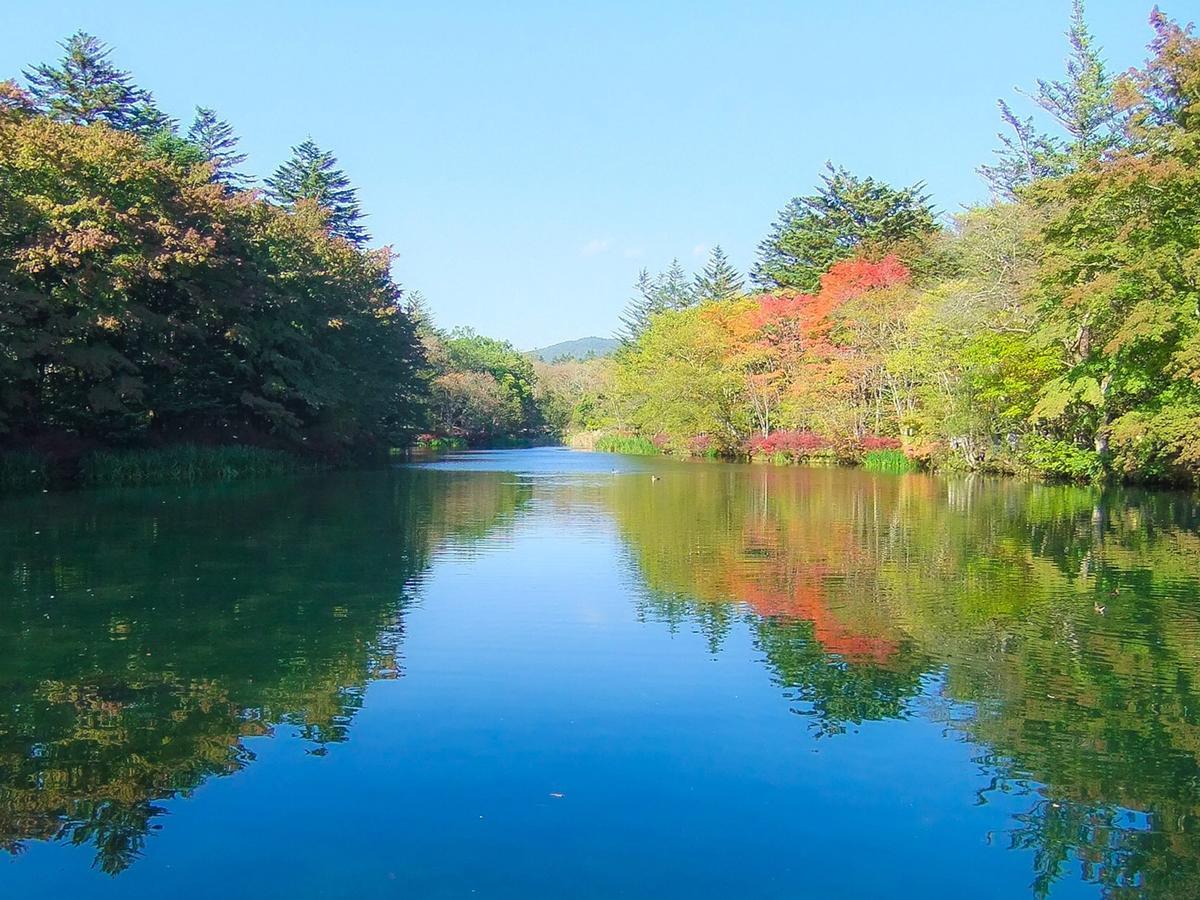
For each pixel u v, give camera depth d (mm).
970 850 5410
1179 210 24453
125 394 28938
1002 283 35188
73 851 5348
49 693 7953
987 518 21094
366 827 5621
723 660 9023
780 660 9016
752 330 57969
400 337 54438
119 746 6801
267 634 9914
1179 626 10336
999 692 8070
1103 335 28047
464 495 28297
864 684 8266
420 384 57562
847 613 10992
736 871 5176
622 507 24266
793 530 19031
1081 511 22484
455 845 5422
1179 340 23984
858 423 48594
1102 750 6805
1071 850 5418
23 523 19281
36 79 40344
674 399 60875
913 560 14914
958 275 48406
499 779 6277
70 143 27094
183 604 11359
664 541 17312
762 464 51594
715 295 82938
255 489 29734
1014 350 32469
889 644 9586
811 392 49469
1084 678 8445
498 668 8719
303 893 4922
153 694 7930
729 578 13359
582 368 123062
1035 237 28141
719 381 58094
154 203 29703
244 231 35969
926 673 8602
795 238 63906
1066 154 42562
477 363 101250
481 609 11195
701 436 60625
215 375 37031
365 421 48375
